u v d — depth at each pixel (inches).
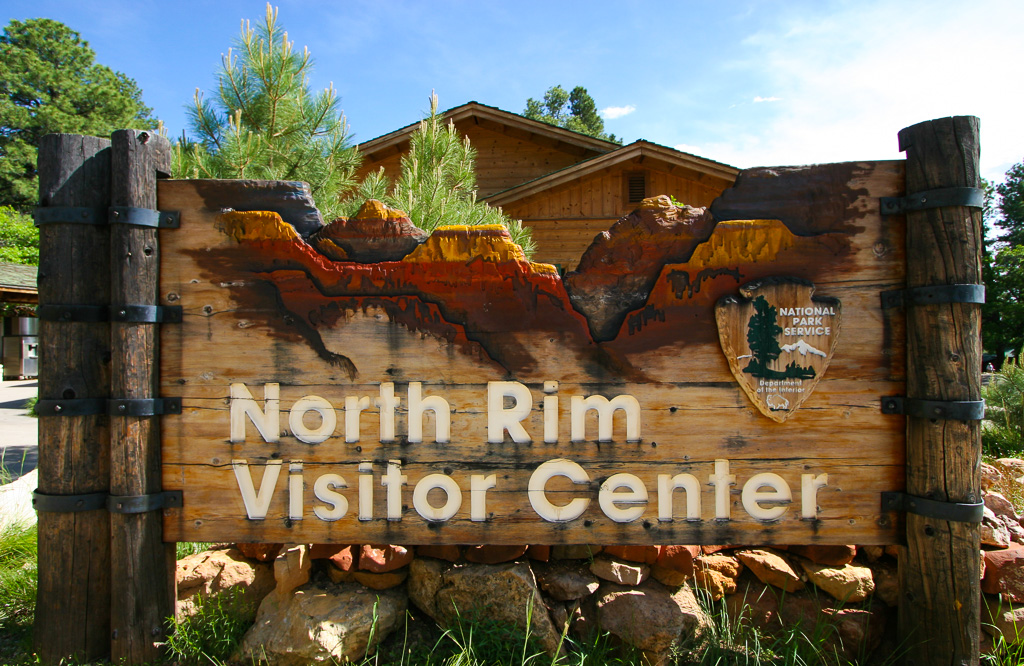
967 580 90.3
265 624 96.5
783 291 97.0
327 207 193.5
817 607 103.7
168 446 99.0
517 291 98.9
